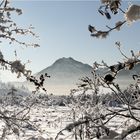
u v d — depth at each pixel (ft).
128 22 5.80
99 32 5.89
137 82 8.90
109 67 6.92
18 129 13.39
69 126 7.85
